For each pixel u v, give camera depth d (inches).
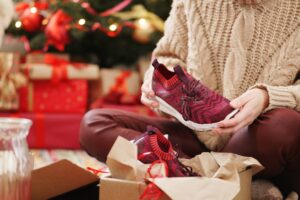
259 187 58.9
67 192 54.9
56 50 133.4
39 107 122.7
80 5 121.7
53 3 121.3
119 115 66.6
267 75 61.9
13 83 119.0
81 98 123.8
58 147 121.2
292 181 60.6
